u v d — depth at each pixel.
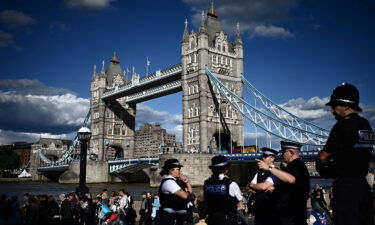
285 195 8.07
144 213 23.48
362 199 5.79
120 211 22.31
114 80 143.75
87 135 25.64
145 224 23.38
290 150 8.52
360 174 5.93
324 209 16.64
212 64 101.75
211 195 8.88
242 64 107.44
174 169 9.97
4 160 177.00
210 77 98.75
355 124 6.00
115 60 149.12
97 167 125.25
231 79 105.00
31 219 17.92
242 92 106.12
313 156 69.44
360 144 5.91
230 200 8.71
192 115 100.94
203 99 97.62
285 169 8.30
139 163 109.38
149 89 124.62
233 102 99.56
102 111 139.25
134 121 146.38
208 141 96.81
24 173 187.50
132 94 135.12
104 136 138.38
